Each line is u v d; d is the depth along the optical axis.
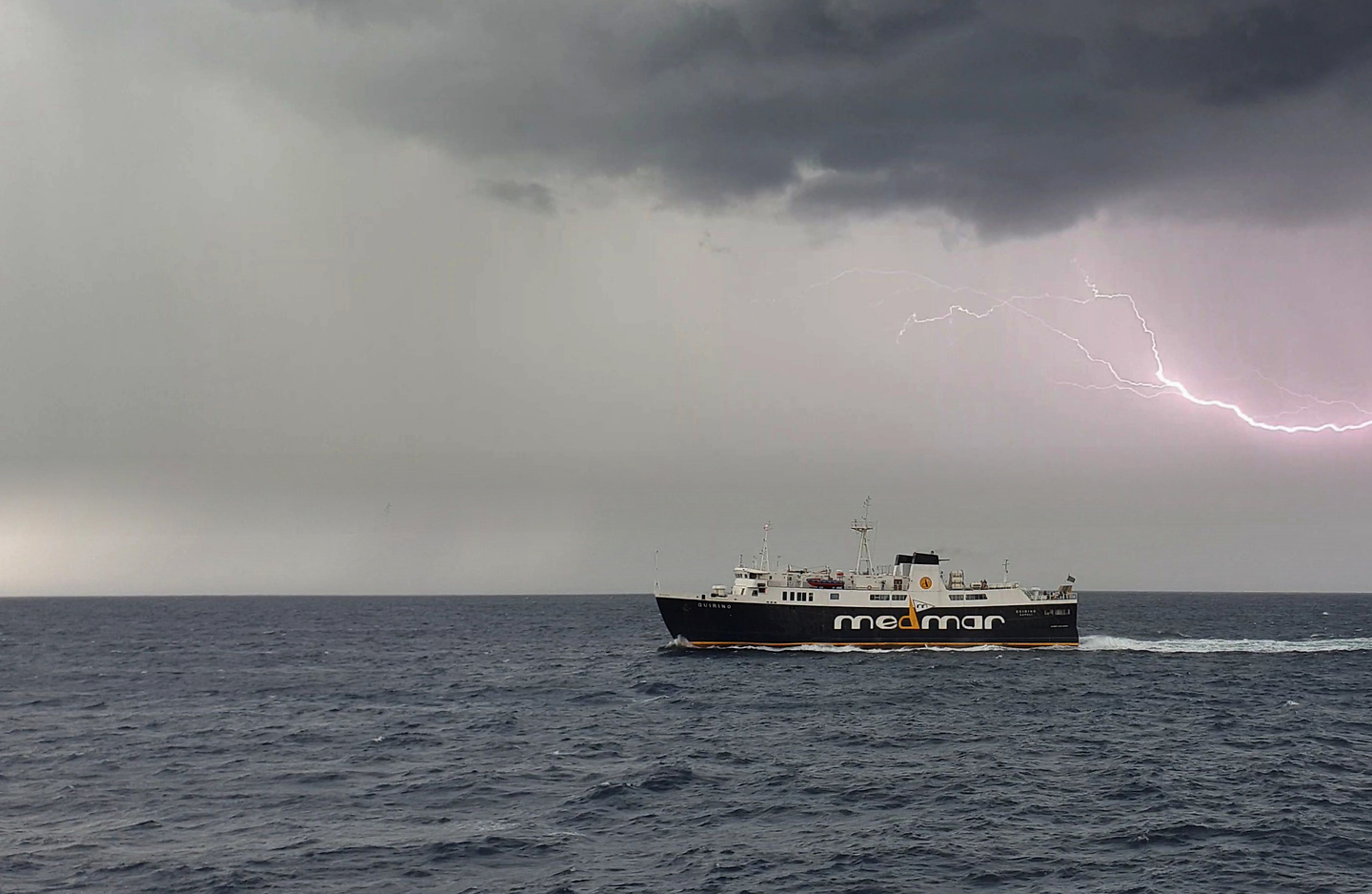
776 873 54.47
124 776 77.19
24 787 73.69
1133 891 51.66
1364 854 57.06
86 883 53.19
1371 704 110.75
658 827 62.97
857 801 69.00
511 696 121.19
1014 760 81.44
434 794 71.06
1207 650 166.50
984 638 152.38
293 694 125.62
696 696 116.00
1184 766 78.38
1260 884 52.50
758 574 156.25
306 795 71.00
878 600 151.38
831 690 119.19
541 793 71.19
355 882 53.25
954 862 56.25
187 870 54.94
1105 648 164.00
